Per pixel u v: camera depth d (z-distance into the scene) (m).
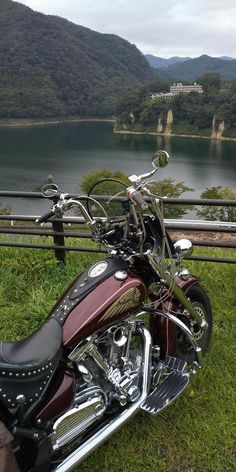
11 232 4.61
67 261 4.75
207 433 2.74
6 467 1.79
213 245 4.20
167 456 2.62
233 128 127.62
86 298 2.42
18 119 162.38
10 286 4.38
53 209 2.47
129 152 106.88
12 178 76.75
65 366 2.31
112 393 2.53
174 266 2.85
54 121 169.88
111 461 2.58
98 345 2.54
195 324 3.18
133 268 2.71
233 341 3.58
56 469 2.18
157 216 2.59
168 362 2.92
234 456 2.60
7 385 1.99
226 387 3.11
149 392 2.73
